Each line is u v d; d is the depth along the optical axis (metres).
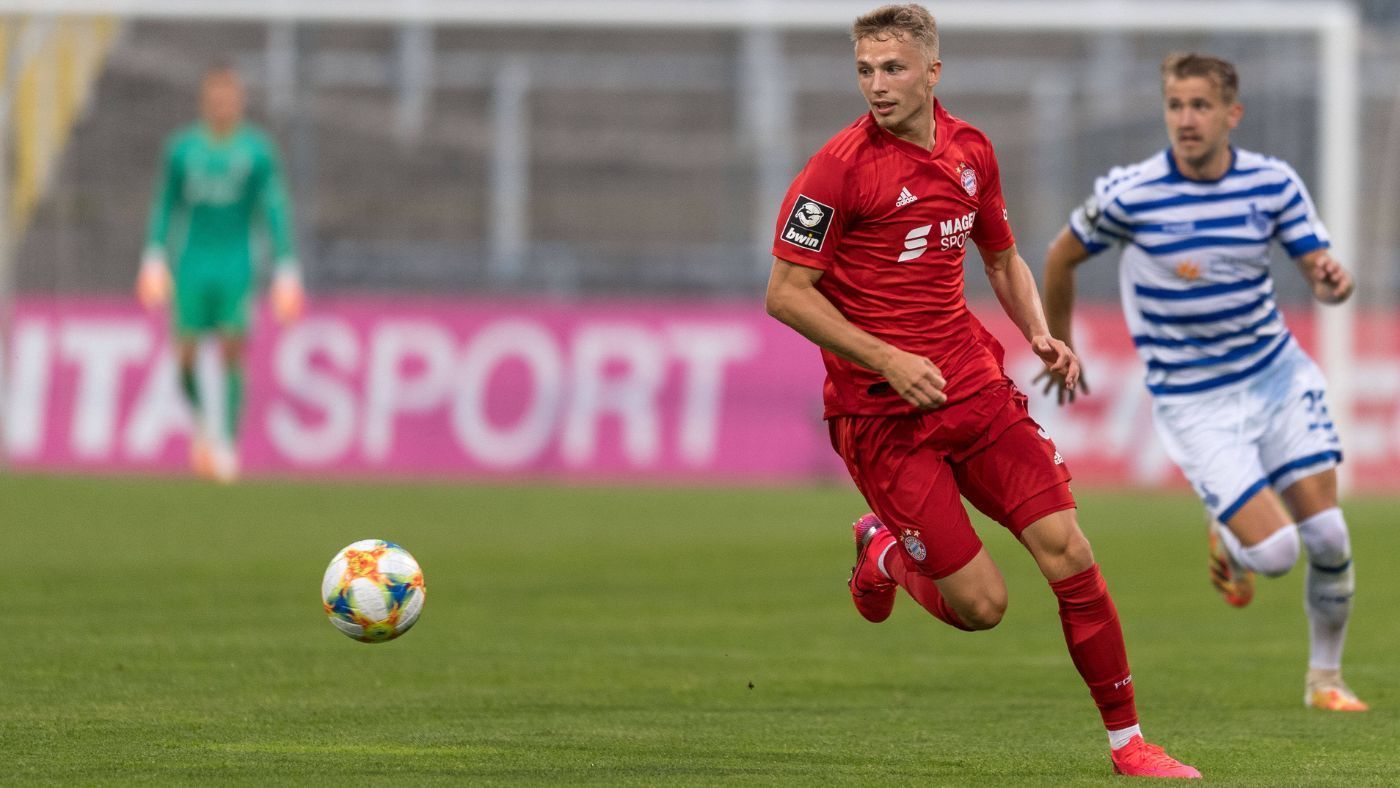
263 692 22.53
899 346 18.47
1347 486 60.41
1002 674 25.36
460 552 39.38
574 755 18.48
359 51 69.69
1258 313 24.14
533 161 69.75
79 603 30.48
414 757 18.23
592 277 68.75
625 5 67.44
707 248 69.75
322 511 46.69
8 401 60.59
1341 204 64.75
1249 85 67.31
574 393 61.00
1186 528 46.47
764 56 71.12
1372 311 67.25
